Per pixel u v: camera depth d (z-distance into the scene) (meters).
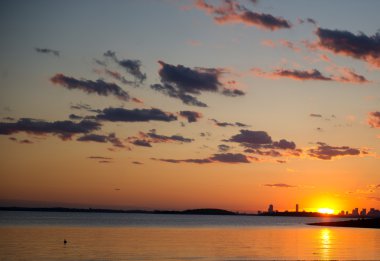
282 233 140.62
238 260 65.62
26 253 72.88
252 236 122.62
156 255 71.25
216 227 189.75
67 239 103.00
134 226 186.38
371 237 118.88
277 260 65.56
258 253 74.88
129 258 67.56
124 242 96.00
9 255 70.25
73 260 65.06
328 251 78.44
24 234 120.44
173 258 67.81
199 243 95.12
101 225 193.12
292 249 81.94
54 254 71.81
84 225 189.38
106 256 69.75
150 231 144.75
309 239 110.25
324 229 174.38
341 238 114.88
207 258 67.88
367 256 70.81
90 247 83.69
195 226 198.88
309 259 66.69
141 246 86.56
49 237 109.38
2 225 178.50
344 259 66.69
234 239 109.06
